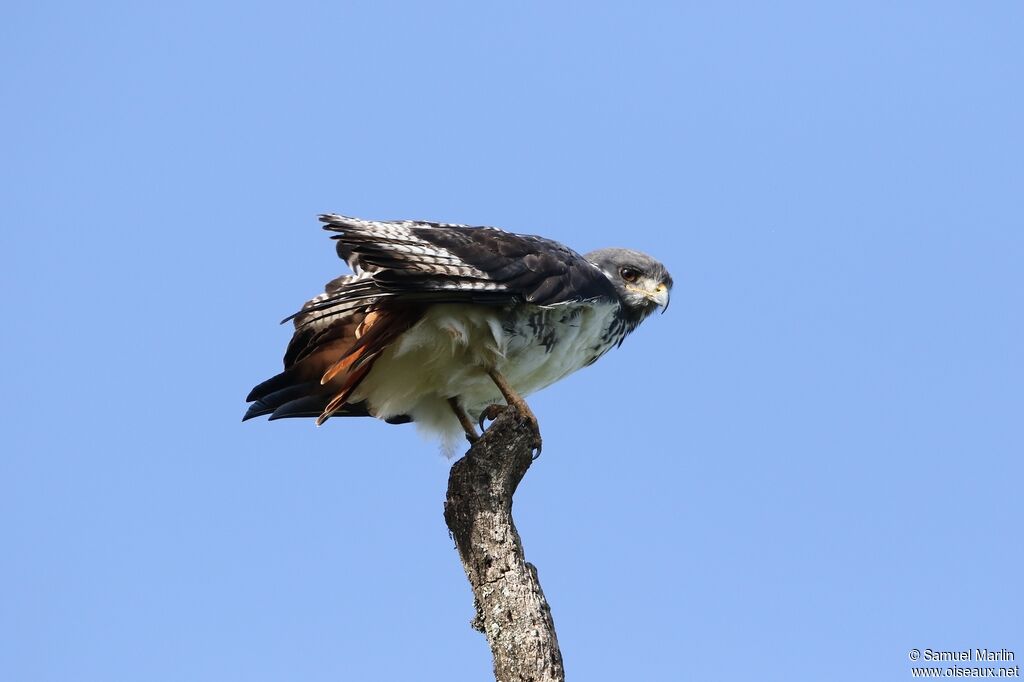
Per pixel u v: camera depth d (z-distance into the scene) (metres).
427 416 12.57
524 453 9.62
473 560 9.19
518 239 11.48
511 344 11.50
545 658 8.72
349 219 10.98
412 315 11.18
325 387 12.05
